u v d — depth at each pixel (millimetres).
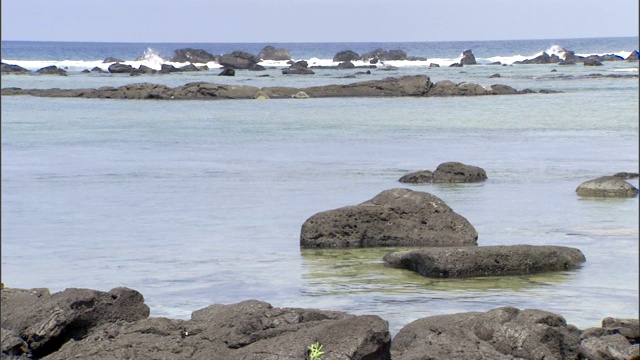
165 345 10469
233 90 74562
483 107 63781
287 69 118812
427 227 19719
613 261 17625
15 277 16391
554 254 17156
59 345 11625
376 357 9797
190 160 34906
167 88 74562
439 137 44250
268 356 9664
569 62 144250
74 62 146875
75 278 16328
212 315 11148
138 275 16562
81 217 22625
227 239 19922
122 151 38250
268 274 16750
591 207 23984
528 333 11109
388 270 17266
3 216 22797
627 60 156125
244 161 34500
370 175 30375
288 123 52469
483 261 16734
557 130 47562
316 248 19281
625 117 54562
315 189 27094
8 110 61906
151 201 25047
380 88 77688
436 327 11398
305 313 10844
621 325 12070
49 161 34719
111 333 11000
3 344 11406
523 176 30344
